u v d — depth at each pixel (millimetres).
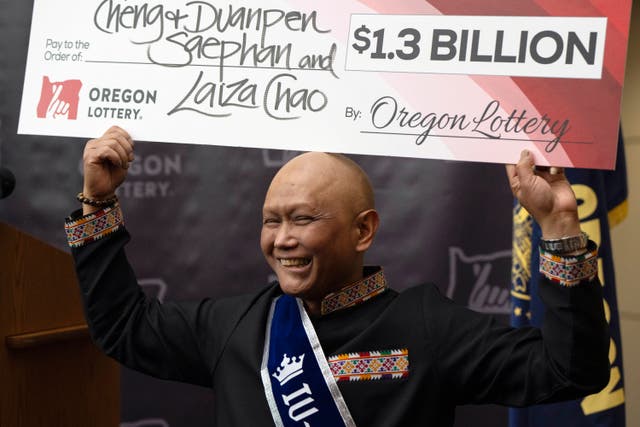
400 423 1354
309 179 1415
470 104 1437
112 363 2055
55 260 1852
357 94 1487
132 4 1604
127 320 1611
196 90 1557
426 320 1428
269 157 2971
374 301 1484
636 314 3396
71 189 3012
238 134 1527
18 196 3016
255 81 1533
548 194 1299
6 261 1708
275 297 1589
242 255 2967
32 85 1616
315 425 1373
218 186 2977
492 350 1368
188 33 1575
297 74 1517
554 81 1400
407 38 1476
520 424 2203
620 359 2133
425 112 1453
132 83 1582
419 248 2869
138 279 2967
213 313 1605
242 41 1549
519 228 2234
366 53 1491
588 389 1279
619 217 2330
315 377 1393
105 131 1579
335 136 1485
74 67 1606
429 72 1459
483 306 2844
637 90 3426
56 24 1626
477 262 2852
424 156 1445
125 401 2957
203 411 2969
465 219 2857
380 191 2893
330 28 1513
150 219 2977
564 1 1409
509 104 1418
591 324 1258
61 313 1871
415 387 1375
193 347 1595
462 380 1387
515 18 1430
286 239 1403
